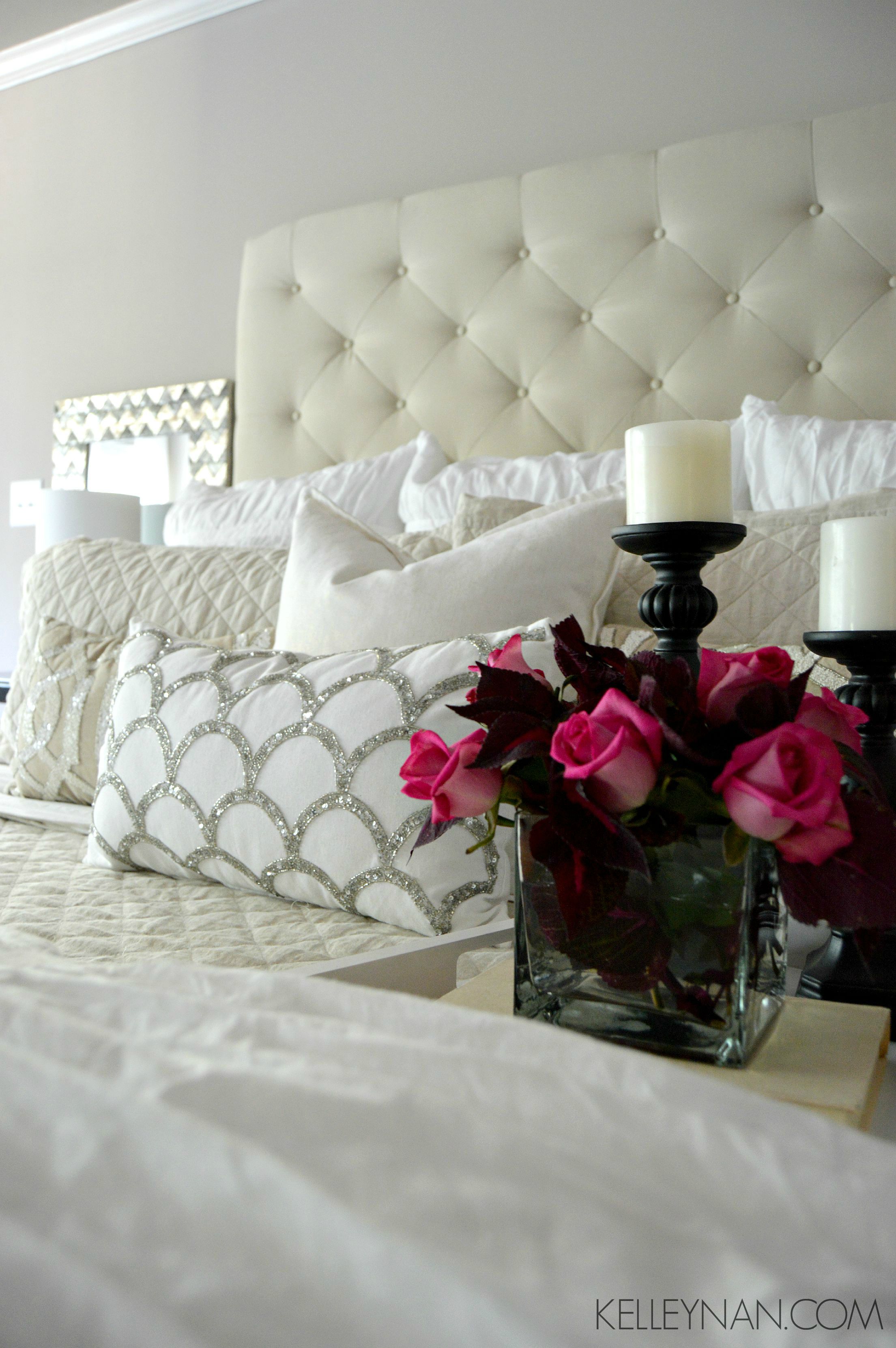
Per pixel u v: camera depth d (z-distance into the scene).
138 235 3.39
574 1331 0.27
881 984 0.77
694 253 2.32
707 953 0.61
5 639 3.70
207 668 1.35
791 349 2.22
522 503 1.85
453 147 2.79
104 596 2.08
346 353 2.78
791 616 1.52
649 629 1.54
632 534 0.71
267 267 2.89
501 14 2.71
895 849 0.56
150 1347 0.27
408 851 1.12
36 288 3.63
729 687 0.59
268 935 1.11
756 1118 0.39
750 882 0.60
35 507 3.59
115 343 3.45
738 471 2.05
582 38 2.60
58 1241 0.30
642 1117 0.38
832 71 2.31
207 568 2.04
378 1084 0.37
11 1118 0.34
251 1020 0.45
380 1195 0.31
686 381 2.33
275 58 3.10
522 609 1.45
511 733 0.61
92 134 3.48
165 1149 0.32
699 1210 0.33
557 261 2.47
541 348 2.50
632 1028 0.63
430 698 1.16
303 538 1.64
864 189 2.15
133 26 3.32
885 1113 0.63
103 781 1.38
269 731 1.23
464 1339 0.26
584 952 0.61
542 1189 0.32
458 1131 0.34
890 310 2.13
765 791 0.55
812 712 0.63
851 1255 0.32
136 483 3.35
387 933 1.13
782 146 2.23
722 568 1.59
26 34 3.46
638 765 0.56
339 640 1.49
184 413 3.24
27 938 0.78
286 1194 0.30
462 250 2.59
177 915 1.18
